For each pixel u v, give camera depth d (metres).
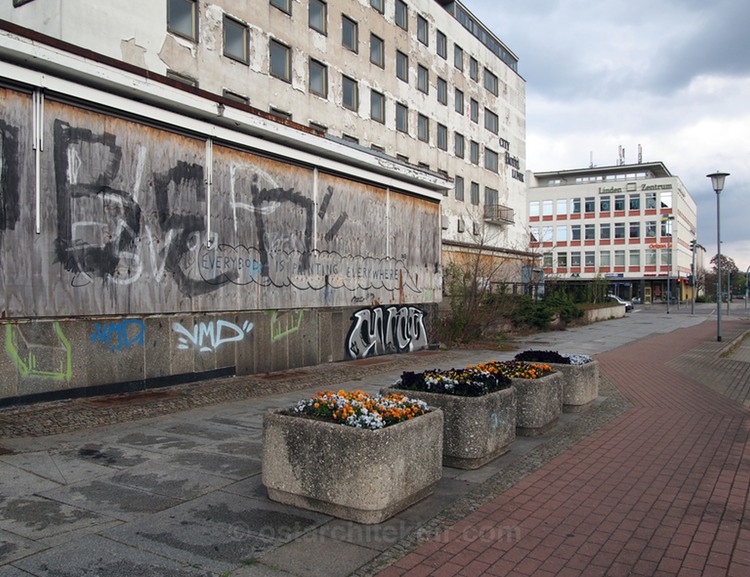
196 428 7.57
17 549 3.90
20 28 8.03
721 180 23.34
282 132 12.52
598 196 72.88
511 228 46.28
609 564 3.99
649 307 63.88
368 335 16.34
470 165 40.03
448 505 5.04
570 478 5.92
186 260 10.88
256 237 12.49
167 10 19.03
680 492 5.51
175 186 10.66
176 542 4.09
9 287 8.22
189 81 19.64
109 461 5.99
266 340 12.82
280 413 5.04
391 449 4.54
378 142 30.22
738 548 4.27
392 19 31.67
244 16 21.94
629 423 8.69
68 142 8.95
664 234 69.75
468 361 16.16
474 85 40.88
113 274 9.58
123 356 9.80
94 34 16.55
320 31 26.09
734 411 9.67
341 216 15.20
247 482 5.40
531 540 4.36
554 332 28.17
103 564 3.72
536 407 7.68
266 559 3.88
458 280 22.27
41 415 7.91
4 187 8.16
